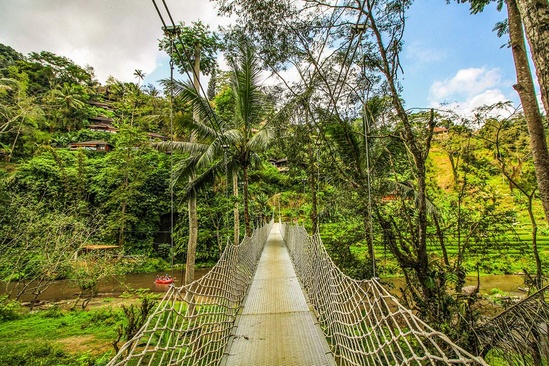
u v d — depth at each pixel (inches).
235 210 427.2
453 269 150.5
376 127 194.5
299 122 244.4
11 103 965.8
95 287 481.7
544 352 99.1
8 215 409.7
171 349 67.2
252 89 300.2
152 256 743.1
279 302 172.2
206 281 106.7
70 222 451.5
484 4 147.1
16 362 206.4
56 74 1539.1
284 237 569.6
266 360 100.6
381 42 142.5
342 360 100.6
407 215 165.6
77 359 207.5
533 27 56.2
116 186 800.3
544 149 89.1
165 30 109.9
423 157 152.7
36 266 410.3
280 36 183.0
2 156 956.6
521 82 94.3
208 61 330.3
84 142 1104.2
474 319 126.6
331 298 122.3
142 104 1128.2
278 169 938.1
